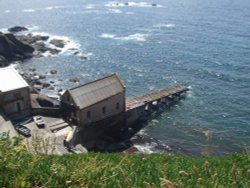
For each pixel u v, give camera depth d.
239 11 161.00
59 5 178.12
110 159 16.25
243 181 12.53
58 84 86.50
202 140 62.78
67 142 50.75
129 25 139.12
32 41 117.50
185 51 108.81
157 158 18.58
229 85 85.44
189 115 71.62
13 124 55.47
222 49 110.25
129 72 93.62
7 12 162.88
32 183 9.94
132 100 72.12
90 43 118.19
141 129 66.88
